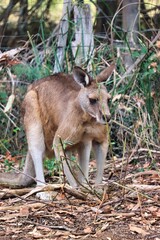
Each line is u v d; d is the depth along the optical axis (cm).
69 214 948
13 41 2197
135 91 1347
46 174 1180
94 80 1056
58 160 1055
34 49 1495
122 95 1330
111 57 1434
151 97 1357
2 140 1381
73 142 1056
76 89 1097
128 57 1454
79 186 1069
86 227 903
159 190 1052
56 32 1568
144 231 884
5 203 1017
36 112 1131
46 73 1458
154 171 1162
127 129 1315
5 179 1141
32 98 1141
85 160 1083
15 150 1404
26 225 916
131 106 1359
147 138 1285
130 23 1619
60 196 1016
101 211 950
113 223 917
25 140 1401
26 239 867
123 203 993
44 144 1140
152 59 1365
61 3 2197
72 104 1057
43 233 887
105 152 1067
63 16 1489
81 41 1438
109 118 1025
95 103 1030
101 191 1041
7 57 1384
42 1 2223
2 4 2286
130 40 1511
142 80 1365
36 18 2209
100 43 1475
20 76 1476
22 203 1007
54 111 1099
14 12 2227
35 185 1155
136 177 1154
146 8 2130
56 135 1064
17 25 2214
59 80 1128
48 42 1547
